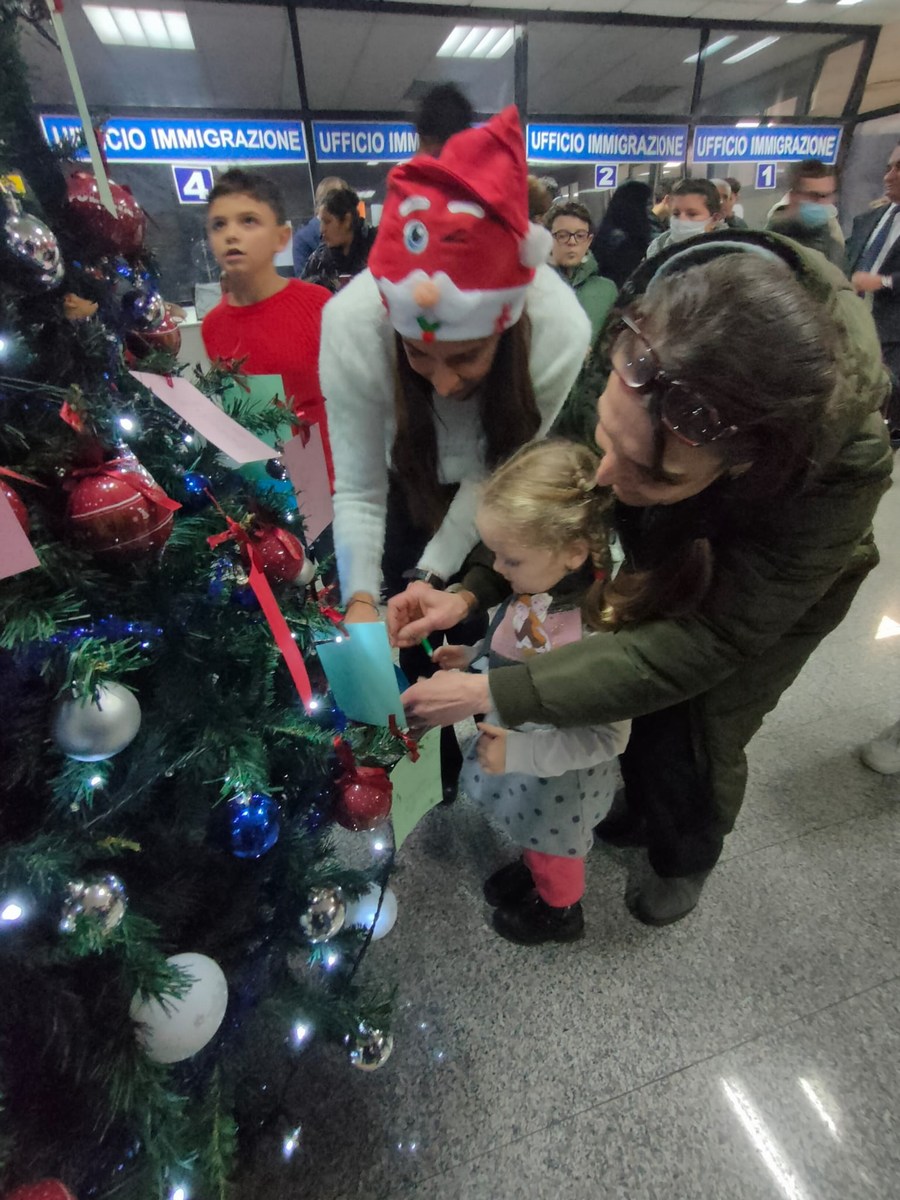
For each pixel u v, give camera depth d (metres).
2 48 0.54
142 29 4.00
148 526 0.56
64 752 0.56
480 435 1.00
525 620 0.96
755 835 1.44
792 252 0.70
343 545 1.03
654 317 0.59
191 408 0.66
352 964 1.00
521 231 0.80
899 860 1.38
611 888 1.35
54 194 0.62
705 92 5.80
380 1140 1.00
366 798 0.80
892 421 2.07
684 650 0.79
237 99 4.54
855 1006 1.14
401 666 1.41
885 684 1.85
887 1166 0.95
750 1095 1.03
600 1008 1.15
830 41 5.30
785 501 0.69
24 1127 0.59
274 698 0.80
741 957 1.22
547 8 4.49
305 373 1.57
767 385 0.54
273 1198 0.94
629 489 0.69
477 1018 1.14
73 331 0.62
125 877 0.68
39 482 0.55
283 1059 1.08
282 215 1.58
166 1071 0.65
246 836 0.72
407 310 0.80
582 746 0.95
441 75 4.99
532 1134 1.00
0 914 0.51
